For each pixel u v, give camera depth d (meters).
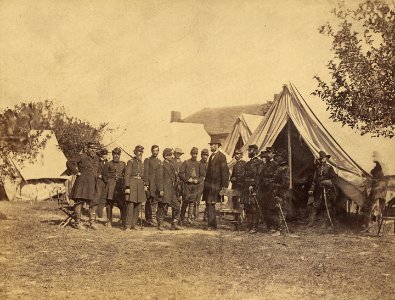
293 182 9.81
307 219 9.29
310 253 7.08
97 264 6.55
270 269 6.34
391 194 8.84
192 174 9.62
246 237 8.22
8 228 8.66
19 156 14.69
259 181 8.64
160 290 5.55
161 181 8.92
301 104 9.77
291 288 5.62
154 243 7.68
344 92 9.38
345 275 6.07
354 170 9.11
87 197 8.60
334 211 8.99
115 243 7.67
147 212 9.65
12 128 14.15
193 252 7.16
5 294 5.43
